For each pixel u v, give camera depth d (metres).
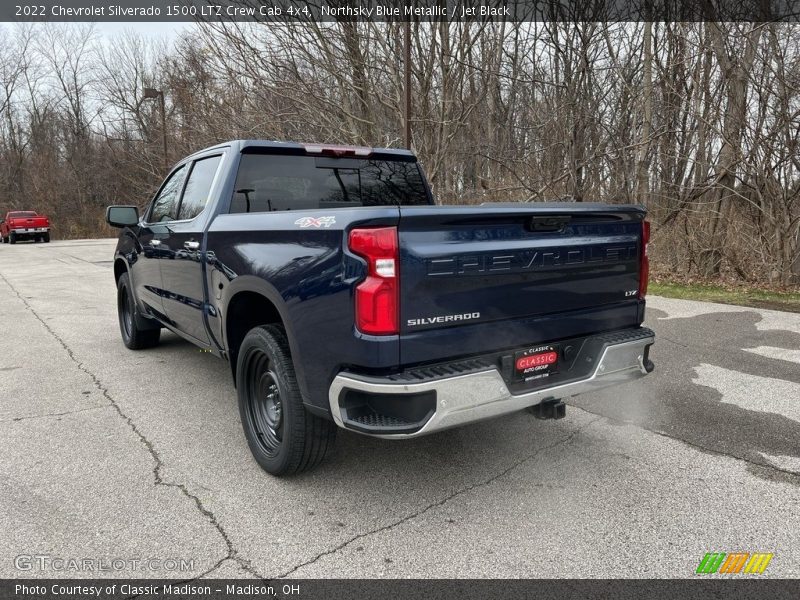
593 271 3.17
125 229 6.01
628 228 3.36
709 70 10.72
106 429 3.98
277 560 2.51
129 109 27.80
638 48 12.33
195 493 3.09
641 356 3.29
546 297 2.97
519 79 11.84
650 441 3.75
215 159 4.18
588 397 4.62
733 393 4.68
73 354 6.11
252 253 3.20
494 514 2.87
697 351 5.94
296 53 11.79
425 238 2.53
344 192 4.39
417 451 3.62
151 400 4.60
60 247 27.44
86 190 46.84
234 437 3.86
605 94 12.27
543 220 2.86
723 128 10.45
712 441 3.75
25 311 8.90
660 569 2.43
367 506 2.96
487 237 2.71
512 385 2.88
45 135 47.50
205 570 2.44
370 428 2.51
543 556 2.53
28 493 3.07
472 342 2.71
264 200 4.02
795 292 9.44
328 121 12.26
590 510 2.91
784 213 9.96
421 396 2.50
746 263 10.62
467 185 13.95
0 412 4.32
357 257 2.49
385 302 2.45
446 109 11.68
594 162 12.38
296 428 2.97
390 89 12.11
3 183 47.12
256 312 3.63
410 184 4.79
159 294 4.96
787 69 9.70
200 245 3.90
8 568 2.44
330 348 2.64
